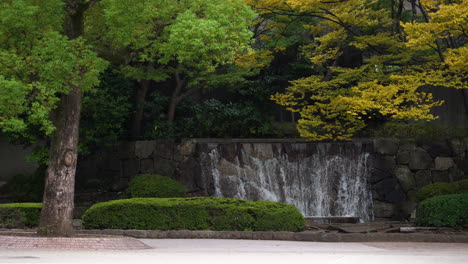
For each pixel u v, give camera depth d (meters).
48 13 12.68
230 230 16.58
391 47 21.11
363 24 21.50
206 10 13.56
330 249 12.92
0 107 12.16
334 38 21.53
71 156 13.82
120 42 14.87
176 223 16.61
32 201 22.50
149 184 20.33
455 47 21.50
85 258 9.94
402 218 22.44
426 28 16.28
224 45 13.06
